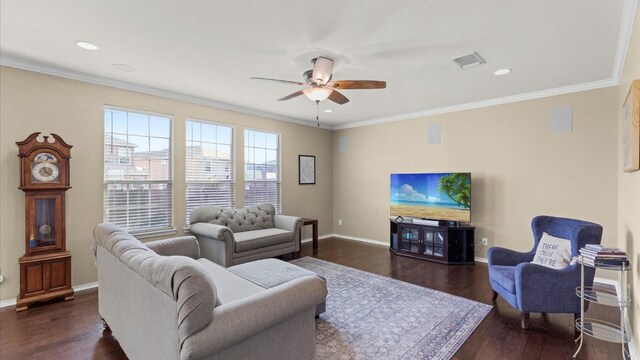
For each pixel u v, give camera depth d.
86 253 3.57
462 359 2.21
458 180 4.68
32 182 3.05
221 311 1.50
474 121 4.75
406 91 4.11
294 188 6.05
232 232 4.19
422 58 2.99
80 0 2.06
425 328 2.64
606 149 3.69
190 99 4.43
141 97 4.01
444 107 5.00
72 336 2.50
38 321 2.74
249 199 5.33
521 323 2.71
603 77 3.55
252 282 2.49
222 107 4.84
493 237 4.58
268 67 3.26
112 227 2.48
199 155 4.67
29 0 2.05
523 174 4.30
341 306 3.07
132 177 3.98
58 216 3.20
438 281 3.82
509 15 2.22
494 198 4.56
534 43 2.67
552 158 4.06
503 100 4.43
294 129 6.04
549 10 2.15
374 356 2.23
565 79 3.62
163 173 4.28
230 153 5.07
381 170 5.96
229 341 1.46
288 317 1.74
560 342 2.43
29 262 3.00
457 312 2.94
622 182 3.25
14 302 3.10
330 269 4.32
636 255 2.24
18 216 3.14
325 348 2.33
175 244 2.98
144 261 1.72
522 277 2.58
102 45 2.75
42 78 3.28
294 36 2.55
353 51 2.83
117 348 2.33
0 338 2.46
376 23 2.34
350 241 6.25
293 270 2.79
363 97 4.41
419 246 4.88
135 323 1.85
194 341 1.35
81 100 3.54
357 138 6.36
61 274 3.18
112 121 3.81
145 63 3.17
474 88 3.97
